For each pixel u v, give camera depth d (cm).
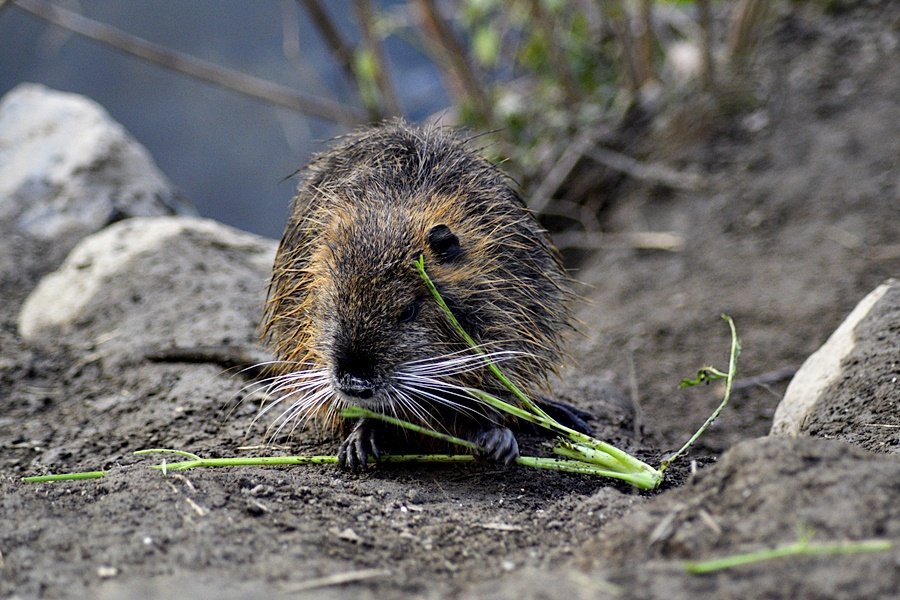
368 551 504
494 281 680
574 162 1513
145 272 1007
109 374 885
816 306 1141
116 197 1215
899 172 1305
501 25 1745
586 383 912
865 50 1498
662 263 1333
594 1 1603
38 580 439
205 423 776
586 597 397
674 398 1031
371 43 1441
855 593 381
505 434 659
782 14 1602
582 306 1304
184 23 2752
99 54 2675
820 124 1421
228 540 487
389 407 674
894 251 1195
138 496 546
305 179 804
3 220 1189
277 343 770
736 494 463
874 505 432
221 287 985
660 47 1709
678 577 407
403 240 657
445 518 568
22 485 601
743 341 1121
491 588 428
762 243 1295
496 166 788
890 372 683
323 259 678
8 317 1045
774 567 403
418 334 646
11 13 2656
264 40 2728
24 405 852
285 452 725
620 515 539
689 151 1470
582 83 1652
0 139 1293
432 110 2219
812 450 477
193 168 2602
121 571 450
